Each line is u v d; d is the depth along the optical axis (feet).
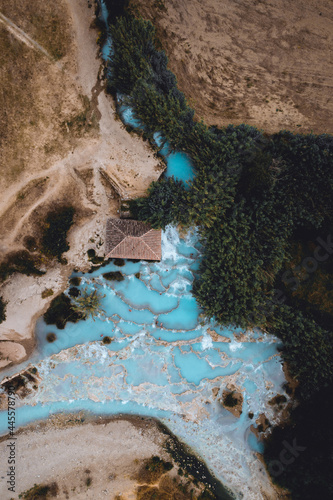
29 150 80.18
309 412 86.43
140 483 86.38
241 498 88.53
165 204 77.66
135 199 83.35
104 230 85.35
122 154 82.79
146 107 73.41
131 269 88.28
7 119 78.23
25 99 78.38
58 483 86.33
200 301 80.79
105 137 82.07
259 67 83.92
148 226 81.10
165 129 75.51
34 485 86.07
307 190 79.05
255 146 78.28
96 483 86.48
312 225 84.69
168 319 88.99
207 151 75.36
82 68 79.92
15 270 83.41
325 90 85.35
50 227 82.38
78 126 81.20
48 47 78.13
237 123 85.87
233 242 77.87
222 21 81.87
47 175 81.61
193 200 76.54
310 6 82.12
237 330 88.94
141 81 70.90
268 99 85.35
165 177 85.56
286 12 82.17
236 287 77.66
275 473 86.58
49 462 87.40
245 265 78.18
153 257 82.07
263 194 77.97
